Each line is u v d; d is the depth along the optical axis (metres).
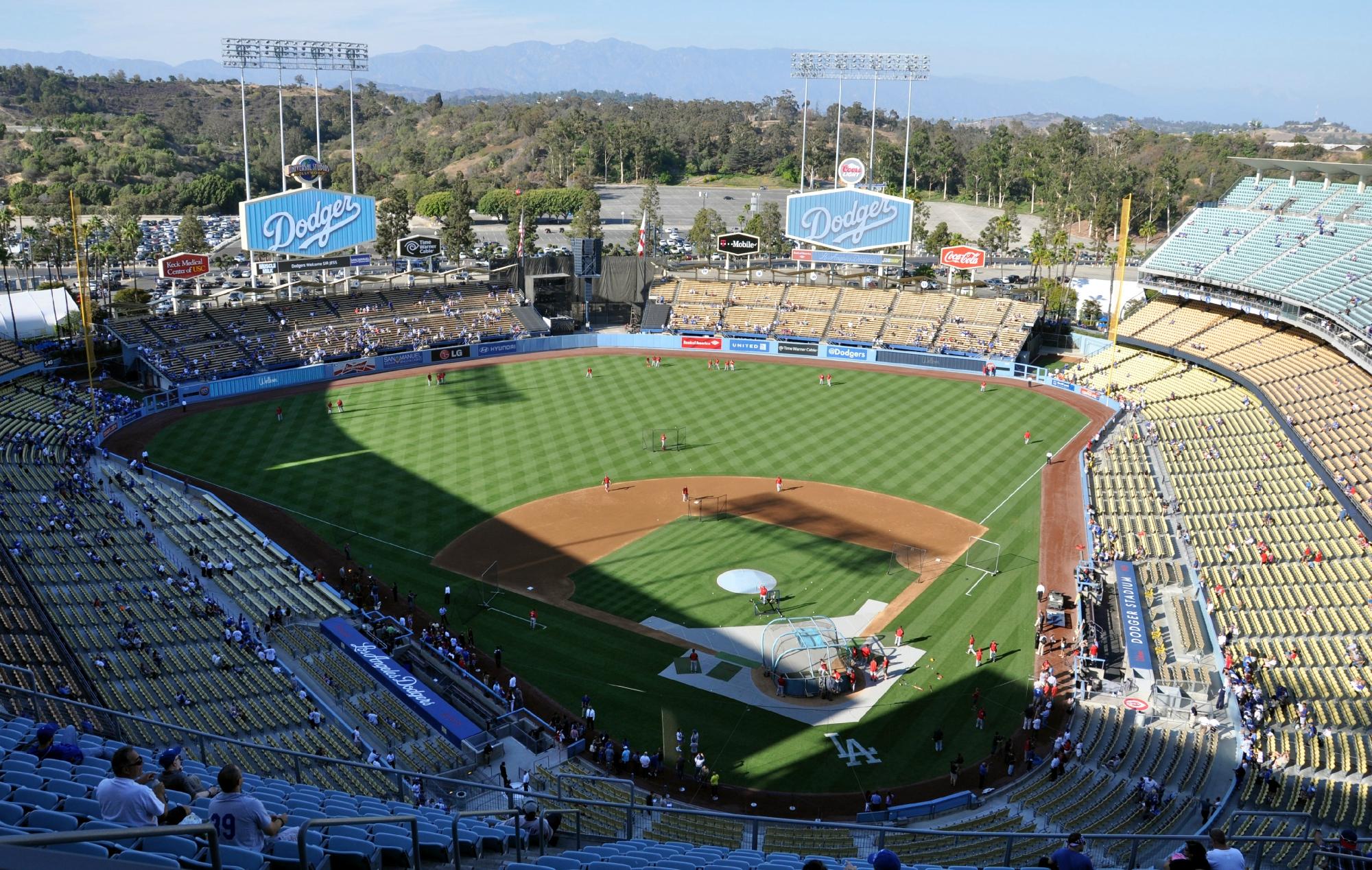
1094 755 44.81
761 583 60.75
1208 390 91.19
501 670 51.88
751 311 119.62
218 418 89.25
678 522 69.50
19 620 46.78
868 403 95.81
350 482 75.88
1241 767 41.16
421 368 105.94
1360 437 69.69
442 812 25.89
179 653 48.53
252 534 65.19
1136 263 160.62
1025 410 93.75
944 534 67.94
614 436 86.44
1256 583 57.16
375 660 49.88
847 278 123.94
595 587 60.50
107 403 88.56
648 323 119.94
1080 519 70.12
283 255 112.12
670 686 50.69
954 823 39.72
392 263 144.25
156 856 13.86
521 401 95.69
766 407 94.69
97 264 146.62
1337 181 108.38
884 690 50.47
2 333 106.25
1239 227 106.06
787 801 42.16
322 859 16.67
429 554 64.50
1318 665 48.81
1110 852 34.34
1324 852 21.44
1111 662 52.12
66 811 17.30
